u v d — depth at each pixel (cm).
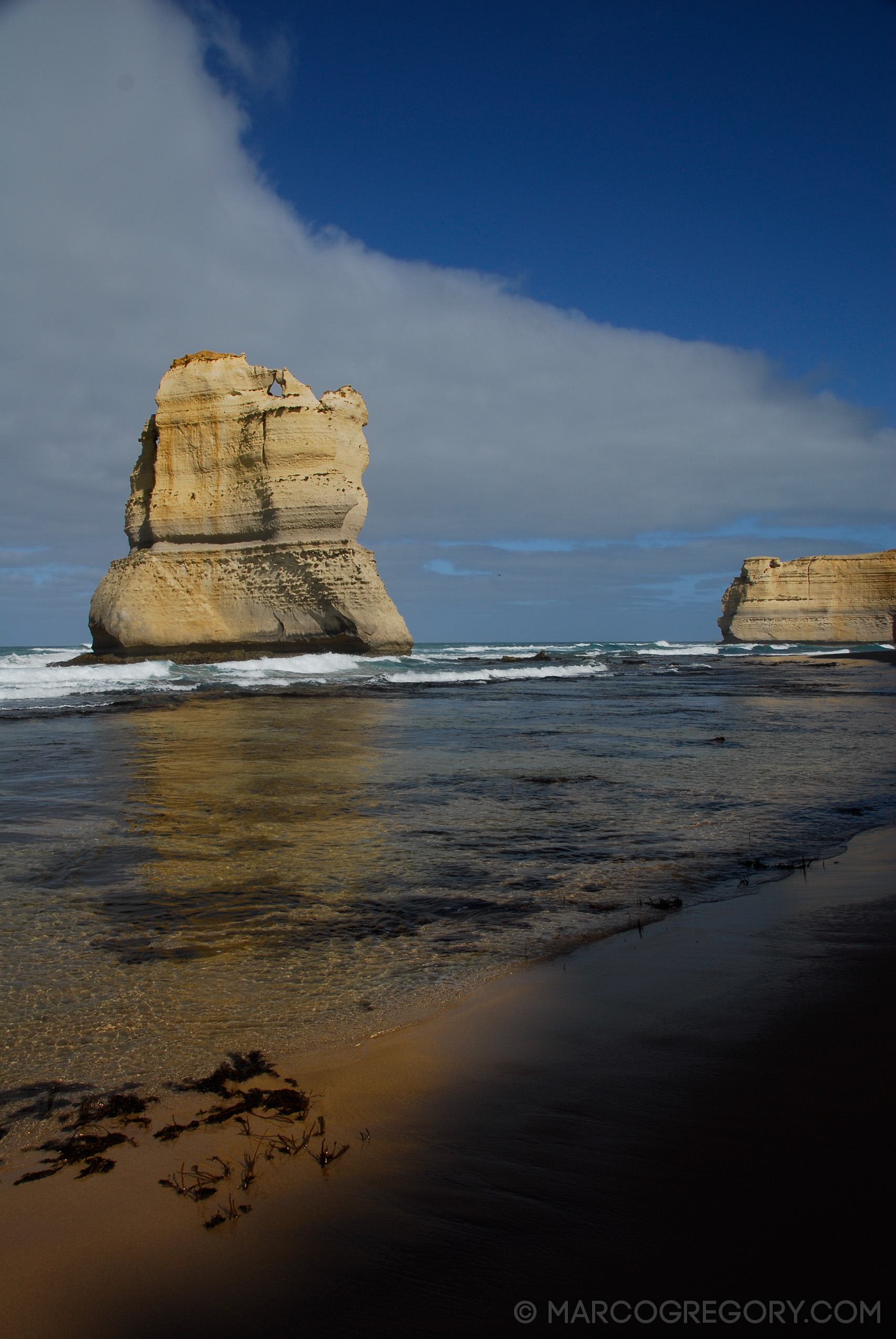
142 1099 255
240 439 4169
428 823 676
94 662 3944
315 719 1559
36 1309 167
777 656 5788
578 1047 286
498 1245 184
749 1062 270
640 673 3588
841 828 666
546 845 606
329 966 372
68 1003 329
